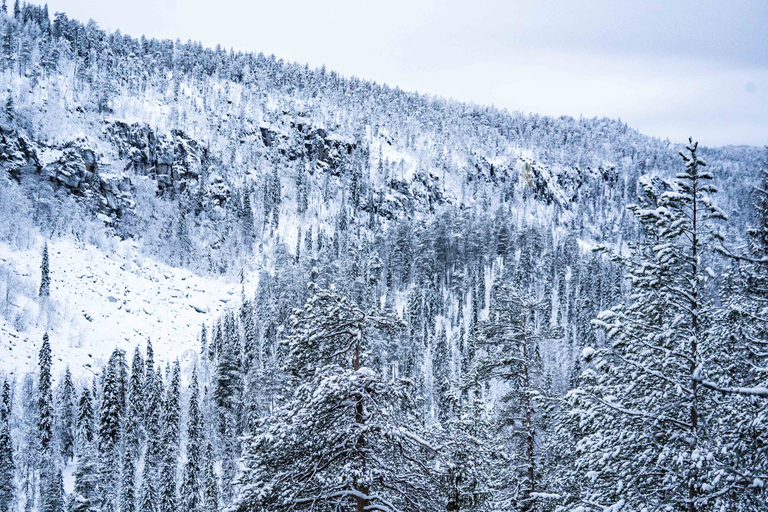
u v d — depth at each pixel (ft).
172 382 301.43
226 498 215.72
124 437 275.18
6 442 249.75
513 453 67.36
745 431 35.55
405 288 488.85
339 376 39.99
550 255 507.30
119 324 509.35
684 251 45.37
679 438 41.34
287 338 45.98
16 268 511.40
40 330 445.37
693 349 42.42
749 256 36.96
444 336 340.39
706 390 41.42
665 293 45.39
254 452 41.98
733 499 36.73
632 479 42.45
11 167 639.76
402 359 269.23
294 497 40.37
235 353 321.52
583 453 48.39
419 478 43.19
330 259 437.99
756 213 39.17
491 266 528.22
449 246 504.43
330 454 41.42
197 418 265.13
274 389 228.02
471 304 465.47
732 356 42.22
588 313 398.62
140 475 258.78
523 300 73.82
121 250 641.81
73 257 579.48
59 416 298.35
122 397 310.86
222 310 585.63
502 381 74.64
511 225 587.68
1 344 402.72
